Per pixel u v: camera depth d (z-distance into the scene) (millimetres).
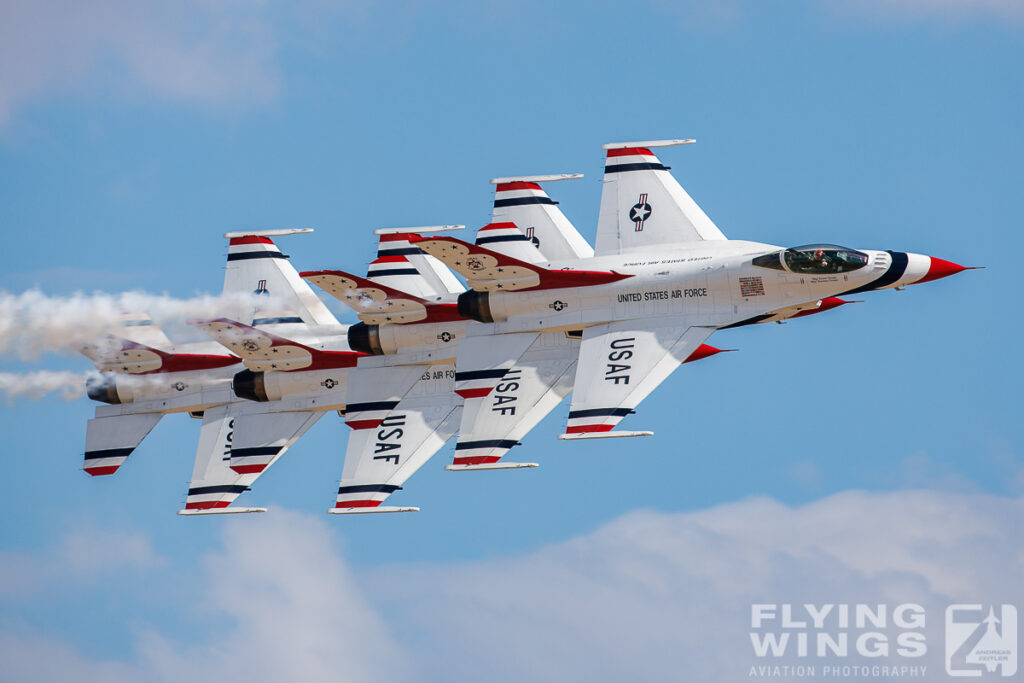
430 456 132125
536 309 127000
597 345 124000
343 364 138125
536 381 128125
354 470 133500
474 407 128250
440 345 132750
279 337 136500
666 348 121750
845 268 120750
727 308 122812
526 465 125438
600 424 120188
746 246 130250
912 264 122938
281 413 139875
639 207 139500
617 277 125188
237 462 139750
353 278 130750
